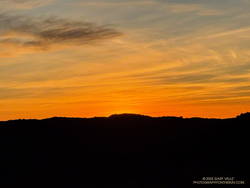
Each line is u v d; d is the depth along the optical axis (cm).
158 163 5288
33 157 5931
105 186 4372
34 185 4584
